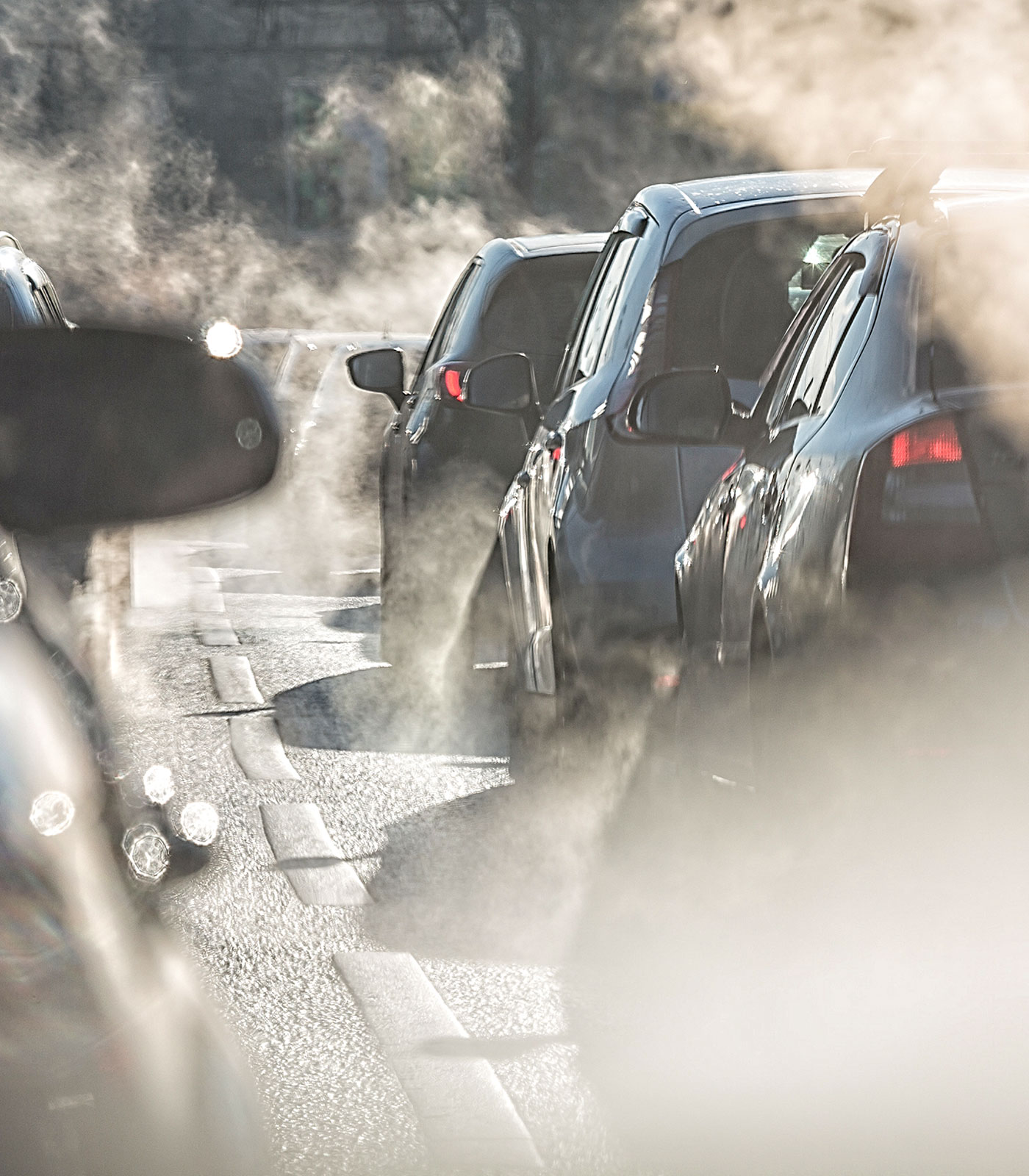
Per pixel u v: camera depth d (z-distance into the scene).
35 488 5.21
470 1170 10.23
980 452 10.64
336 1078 11.71
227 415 5.30
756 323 17.06
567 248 25.72
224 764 21.84
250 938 14.82
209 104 105.62
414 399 27.19
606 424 17.09
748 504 13.14
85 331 5.23
